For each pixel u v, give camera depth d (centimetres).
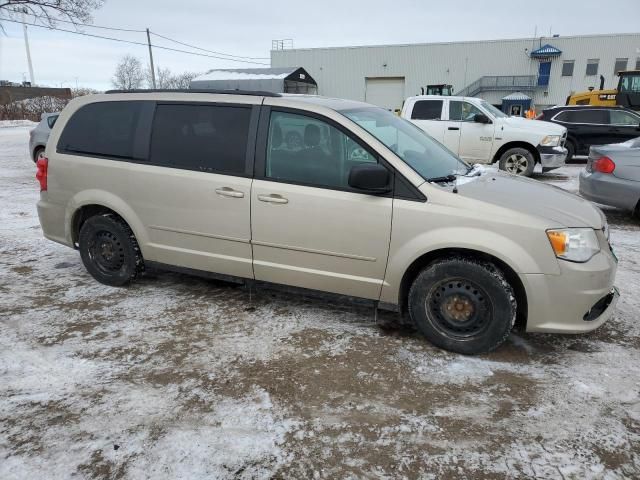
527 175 1018
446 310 328
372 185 311
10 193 916
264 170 359
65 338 348
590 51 4016
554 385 294
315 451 240
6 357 321
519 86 4191
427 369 312
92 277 468
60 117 448
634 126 1328
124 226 424
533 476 224
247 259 376
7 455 233
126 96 418
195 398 280
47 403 273
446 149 429
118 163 412
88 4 2119
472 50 4241
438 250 325
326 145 342
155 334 356
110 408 270
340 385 295
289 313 393
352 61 4544
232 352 331
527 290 304
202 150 381
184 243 398
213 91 390
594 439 247
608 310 324
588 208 341
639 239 602
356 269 342
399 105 4541
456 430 255
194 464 229
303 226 347
